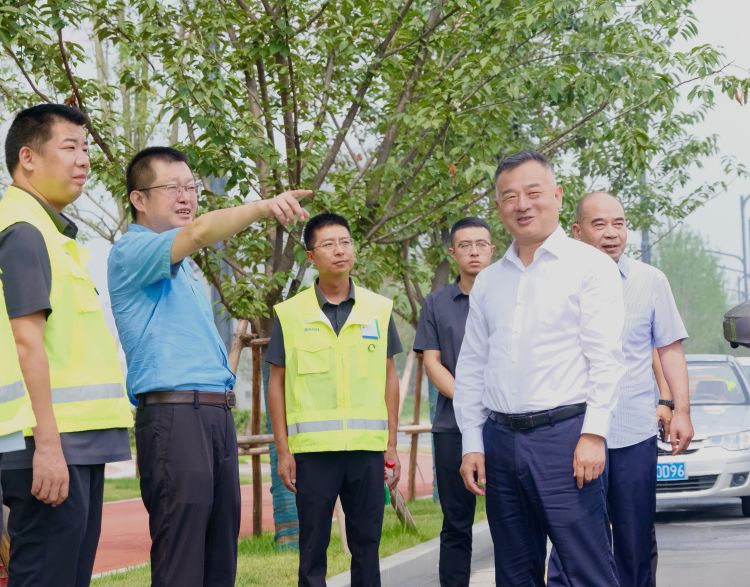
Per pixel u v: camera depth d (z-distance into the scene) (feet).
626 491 19.52
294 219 14.53
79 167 14.53
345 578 24.82
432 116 28.58
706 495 37.50
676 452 20.53
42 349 13.39
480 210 40.34
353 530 20.53
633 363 19.69
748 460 37.47
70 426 13.89
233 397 16.53
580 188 38.52
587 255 15.56
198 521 15.75
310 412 20.29
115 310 16.25
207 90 26.43
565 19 30.50
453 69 31.19
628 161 31.09
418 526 35.22
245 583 24.68
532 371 15.40
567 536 15.21
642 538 19.65
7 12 25.09
